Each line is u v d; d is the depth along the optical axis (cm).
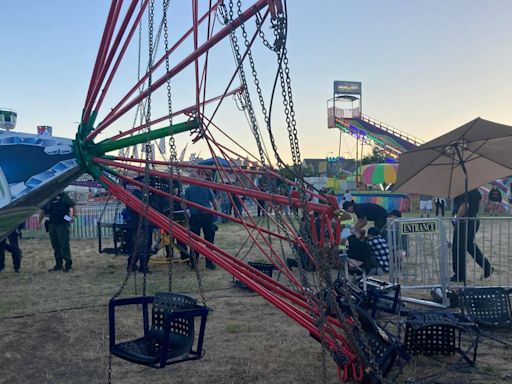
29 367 447
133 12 404
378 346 386
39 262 1042
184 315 325
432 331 460
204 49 365
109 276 873
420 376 417
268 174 360
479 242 1248
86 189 2706
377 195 2473
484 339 511
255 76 320
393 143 4447
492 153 721
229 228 1667
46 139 1023
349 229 962
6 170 964
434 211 2455
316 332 382
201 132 459
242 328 555
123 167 455
